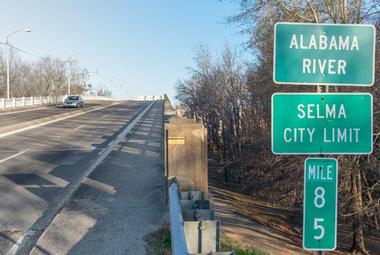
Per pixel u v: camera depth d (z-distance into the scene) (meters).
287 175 19.05
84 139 22.53
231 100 33.00
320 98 3.82
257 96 23.86
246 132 27.09
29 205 9.43
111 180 11.94
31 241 7.24
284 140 3.80
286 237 14.90
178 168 8.78
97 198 9.98
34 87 96.56
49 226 7.96
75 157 16.25
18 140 22.08
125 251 6.71
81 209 9.09
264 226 15.30
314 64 3.83
